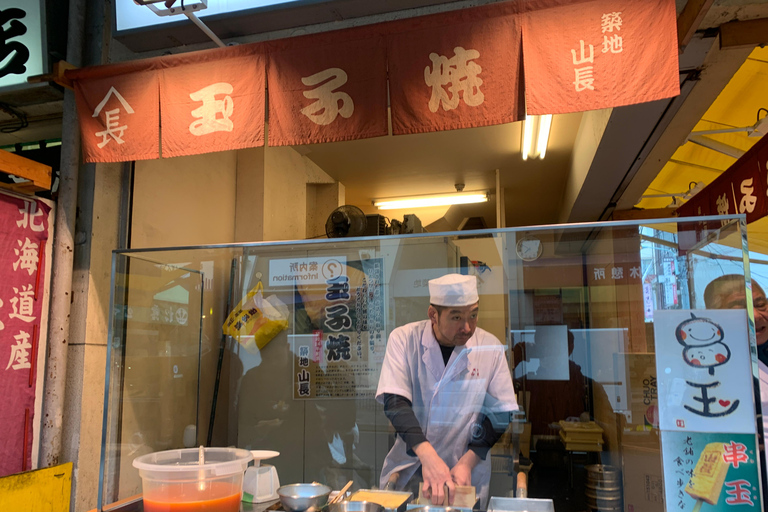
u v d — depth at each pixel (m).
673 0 2.10
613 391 1.62
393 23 2.37
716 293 1.52
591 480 1.62
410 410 1.88
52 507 2.39
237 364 2.29
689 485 1.46
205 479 1.55
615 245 1.67
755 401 1.45
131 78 2.65
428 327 1.94
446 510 1.61
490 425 1.77
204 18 2.80
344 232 4.59
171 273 2.32
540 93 2.19
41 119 3.16
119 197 3.08
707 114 4.12
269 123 2.48
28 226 2.62
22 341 2.55
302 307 2.22
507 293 1.83
